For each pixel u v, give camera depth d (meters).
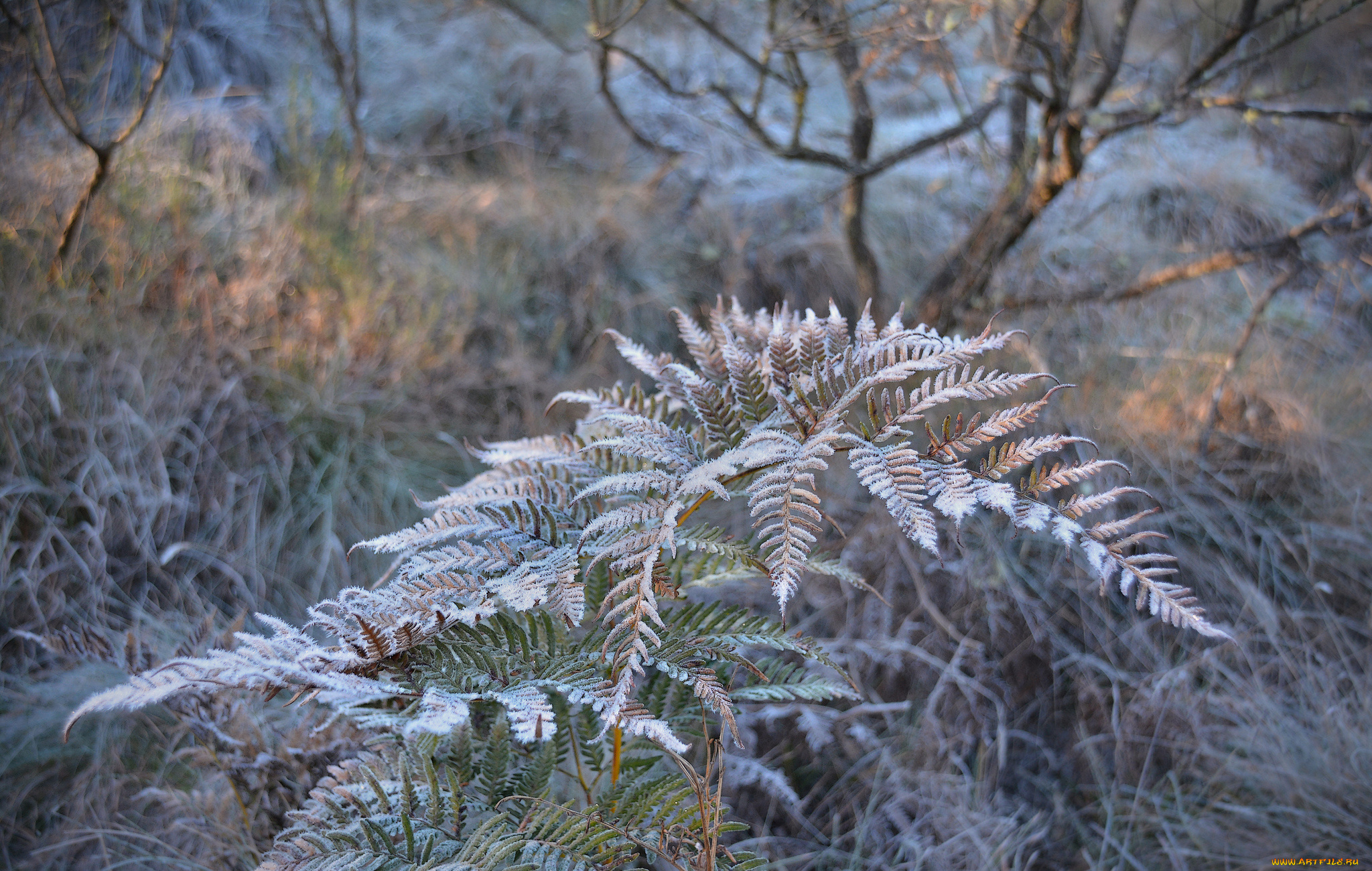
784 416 1.17
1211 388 2.92
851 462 1.06
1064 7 2.82
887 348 1.18
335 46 3.24
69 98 2.58
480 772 1.33
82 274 2.63
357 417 2.67
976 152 3.38
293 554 2.47
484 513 1.24
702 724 1.39
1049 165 2.70
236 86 3.59
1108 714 2.38
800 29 2.87
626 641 1.02
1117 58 2.52
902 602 2.52
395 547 1.18
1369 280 3.42
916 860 2.08
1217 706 2.33
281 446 2.59
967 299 2.97
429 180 3.46
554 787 1.51
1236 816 2.17
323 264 2.84
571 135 3.82
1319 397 2.95
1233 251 2.72
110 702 0.96
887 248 3.43
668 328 3.15
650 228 3.40
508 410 2.88
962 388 1.12
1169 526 2.65
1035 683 2.44
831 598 2.48
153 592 2.32
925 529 0.98
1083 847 2.17
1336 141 3.61
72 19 3.21
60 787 2.02
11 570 2.23
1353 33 3.53
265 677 0.99
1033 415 1.13
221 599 2.36
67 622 2.19
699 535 1.18
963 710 2.37
